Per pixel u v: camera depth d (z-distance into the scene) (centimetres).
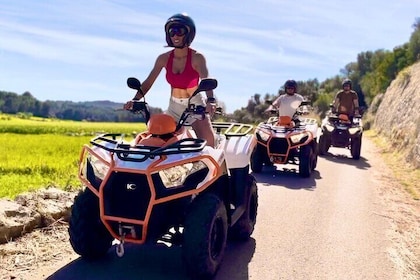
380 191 1027
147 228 452
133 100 535
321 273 536
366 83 5041
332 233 686
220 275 512
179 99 546
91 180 479
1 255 521
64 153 1792
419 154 1370
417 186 1112
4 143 2420
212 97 516
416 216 823
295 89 1220
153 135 495
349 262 574
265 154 1188
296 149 1177
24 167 1282
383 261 585
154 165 449
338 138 1582
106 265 515
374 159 1605
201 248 452
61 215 652
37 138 3039
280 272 531
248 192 602
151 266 519
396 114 2423
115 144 495
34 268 496
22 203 655
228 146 570
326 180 1122
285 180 1098
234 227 604
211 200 475
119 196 462
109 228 465
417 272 559
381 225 746
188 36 517
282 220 741
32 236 585
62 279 473
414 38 3356
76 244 498
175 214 486
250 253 585
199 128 545
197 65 532
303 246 622
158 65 545
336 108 1661
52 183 938
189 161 459
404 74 2791
